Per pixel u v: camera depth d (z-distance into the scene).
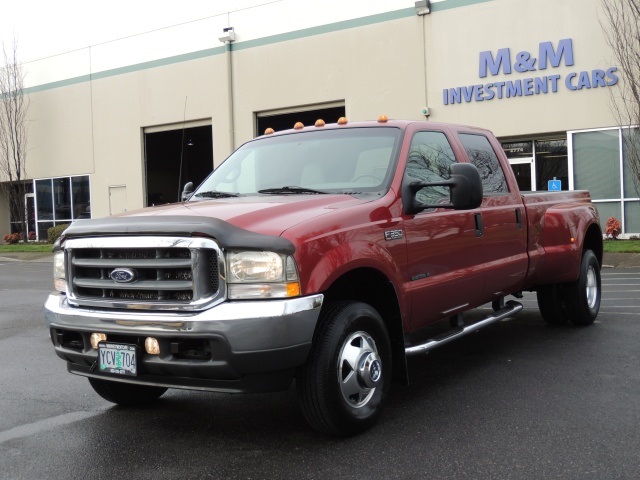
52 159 29.97
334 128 5.69
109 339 4.23
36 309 11.09
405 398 5.20
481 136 6.51
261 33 23.38
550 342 7.02
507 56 18.81
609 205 17.81
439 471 3.76
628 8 17.05
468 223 5.61
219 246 3.92
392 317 4.77
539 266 6.85
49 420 4.96
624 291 10.65
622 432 4.29
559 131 18.30
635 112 17.02
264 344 3.82
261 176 5.52
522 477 3.65
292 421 4.78
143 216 4.25
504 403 4.98
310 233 4.08
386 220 4.70
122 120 27.44
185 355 4.00
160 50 25.98
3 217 33.56
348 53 21.59
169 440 4.45
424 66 20.22
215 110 24.64
